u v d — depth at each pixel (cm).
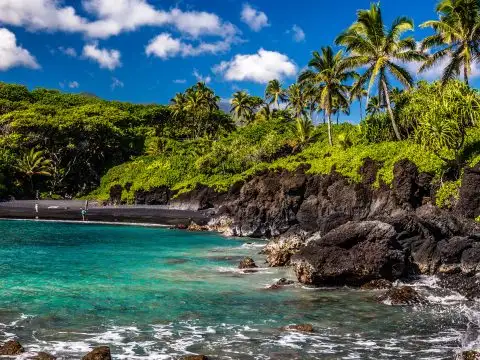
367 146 4559
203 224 5409
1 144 8712
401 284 2039
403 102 4647
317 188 4622
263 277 2291
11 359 1137
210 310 1662
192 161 7988
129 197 7669
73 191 9294
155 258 2908
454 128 3117
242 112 11319
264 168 5791
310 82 6028
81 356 1181
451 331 1412
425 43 4316
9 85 13112
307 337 1357
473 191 2862
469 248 2106
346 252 2075
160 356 1195
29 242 3662
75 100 13550
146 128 11631
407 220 2344
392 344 1295
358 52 4400
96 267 2555
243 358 1187
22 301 1758
